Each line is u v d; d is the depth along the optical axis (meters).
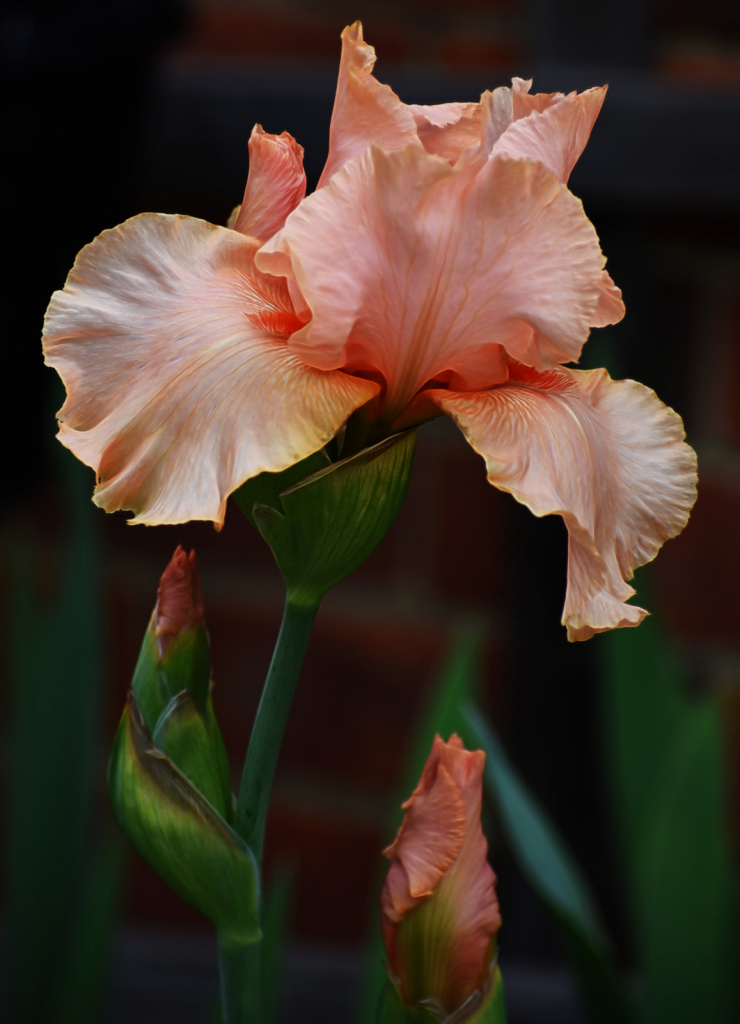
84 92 1.01
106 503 0.79
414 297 0.80
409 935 0.84
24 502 1.40
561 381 0.84
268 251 0.80
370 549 0.82
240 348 0.80
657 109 1.39
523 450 0.81
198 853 0.83
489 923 0.84
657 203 1.41
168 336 0.81
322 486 0.81
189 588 0.84
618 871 1.51
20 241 1.01
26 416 1.08
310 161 1.44
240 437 0.79
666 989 1.02
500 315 0.81
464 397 0.82
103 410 0.80
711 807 1.02
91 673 1.12
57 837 1.11
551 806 1.50
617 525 0.83
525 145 0.81
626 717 1.05
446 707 1.00
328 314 0.80
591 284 0.80
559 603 1.45
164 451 0.79
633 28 1.42
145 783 0.83
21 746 1.14
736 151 1.38
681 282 1.55
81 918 1.12
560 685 1.46
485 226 0.80
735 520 1.56
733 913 1.02
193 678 0.84
